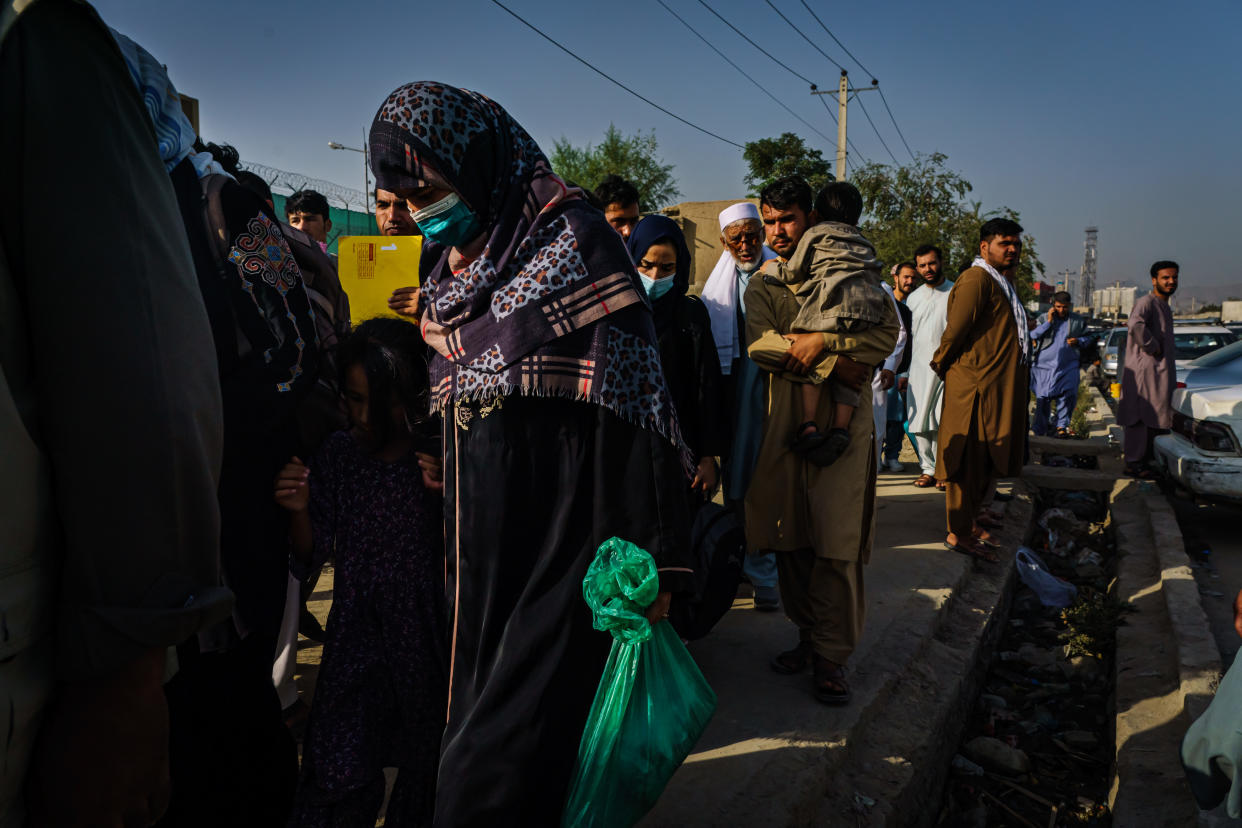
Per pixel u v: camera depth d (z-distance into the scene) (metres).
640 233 3.05
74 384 0.91
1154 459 6.78
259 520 1.92
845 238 3.03
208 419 1.05
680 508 1.75
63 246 0.91
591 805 1.69
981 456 4.69
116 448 0.93
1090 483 7.25
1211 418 6.00
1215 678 3.33
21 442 0.88
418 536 1.97
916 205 23.50
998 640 4.52
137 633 0.94
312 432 2.13
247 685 1.50
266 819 1.54
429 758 1.95
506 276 1.73
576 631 1.71
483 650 1.74
